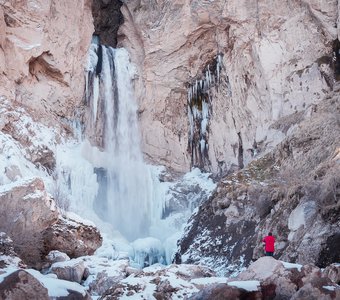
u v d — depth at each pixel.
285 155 26.47
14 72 29.02
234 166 33.25
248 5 32.25
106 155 32.53
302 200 20.83
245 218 23.97
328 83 29.66
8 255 17.80
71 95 31.67
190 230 26.88
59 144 30.02
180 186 33.56
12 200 20.42
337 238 18.34
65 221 21.92
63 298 9.41
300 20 30.94
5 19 29.06
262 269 11.73
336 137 24.42
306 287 10.22
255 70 32.31
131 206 32.62
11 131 27.73
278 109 31.05
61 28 31.22
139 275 16.05
